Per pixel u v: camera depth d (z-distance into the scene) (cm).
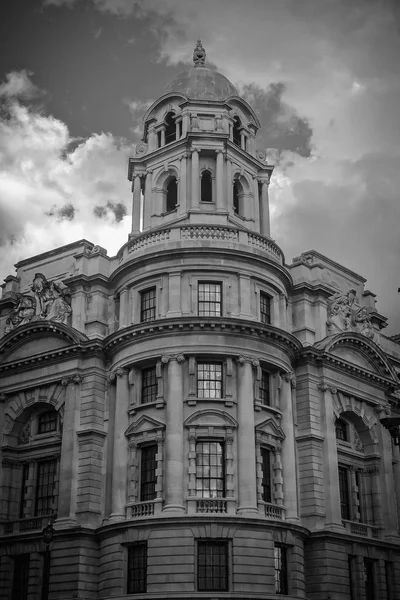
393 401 7088
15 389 6284
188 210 6381
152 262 5947
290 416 5838
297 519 5578
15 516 6050
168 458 5297
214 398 5475
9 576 5759
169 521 5062
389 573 6209
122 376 5769
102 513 5597
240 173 6819
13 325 6688
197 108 6888
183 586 4934
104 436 5816
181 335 5594
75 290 6331
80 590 5297
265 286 6066
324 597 5516
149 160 6894
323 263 6962
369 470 6525
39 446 6106
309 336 6309
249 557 5075
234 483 5294
